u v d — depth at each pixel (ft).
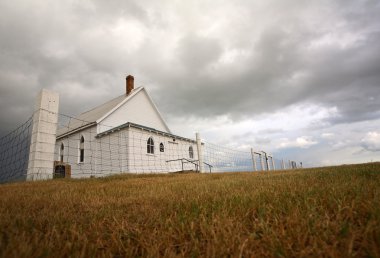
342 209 5.07
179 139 66.85
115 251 4.14
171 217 5.89
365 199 5.68
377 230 3.67
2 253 3.39
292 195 7.18
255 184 11.27
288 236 4.10
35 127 25.64
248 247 3.86
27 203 8.08
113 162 52.65
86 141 60.70
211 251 3.72
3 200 8.67
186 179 18.61
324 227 4.25
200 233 4.83
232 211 6.04
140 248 4.32
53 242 4.17
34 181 19.94
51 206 7.54
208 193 8.97
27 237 4.20
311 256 3.28
